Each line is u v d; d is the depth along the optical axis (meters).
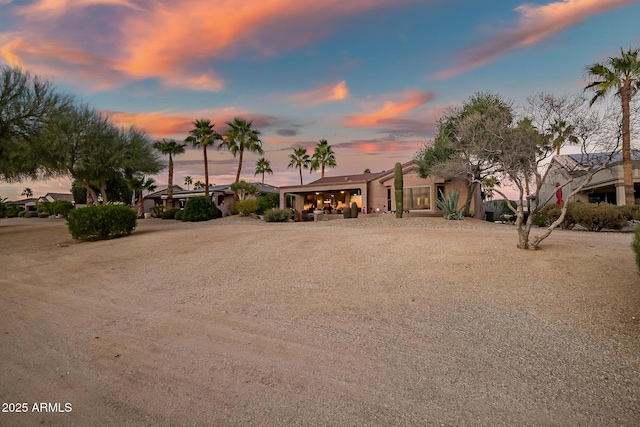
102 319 5.28
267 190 42.22
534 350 3.77
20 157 18.17
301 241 10.81
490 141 10.70
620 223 13.92
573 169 8.30
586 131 7.45
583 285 5.61
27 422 2.81
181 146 38.88
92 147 21.86
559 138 7.90
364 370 3.45
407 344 3.99
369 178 26.95
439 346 3.92
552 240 9.38
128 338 4.49
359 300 5.57
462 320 4.64
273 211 23.67
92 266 9.19
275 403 2.95
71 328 4.94
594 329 4.18
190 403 2.99
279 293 6.13
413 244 9.36
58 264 9.70
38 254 11.43
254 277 7.29
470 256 7.71
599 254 7.25
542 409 2.76
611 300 4.96
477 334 4.21
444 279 6.37
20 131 17.97
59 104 19.56
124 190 44.97
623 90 7.30
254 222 22.84
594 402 2.83
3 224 27.28
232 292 6.35
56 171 21.77
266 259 8.76
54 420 2.83
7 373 3.66
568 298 5.18
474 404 2.85
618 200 22.48
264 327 4.66
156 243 11.95
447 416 2.71
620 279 5.71
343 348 3.95
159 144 37.38
